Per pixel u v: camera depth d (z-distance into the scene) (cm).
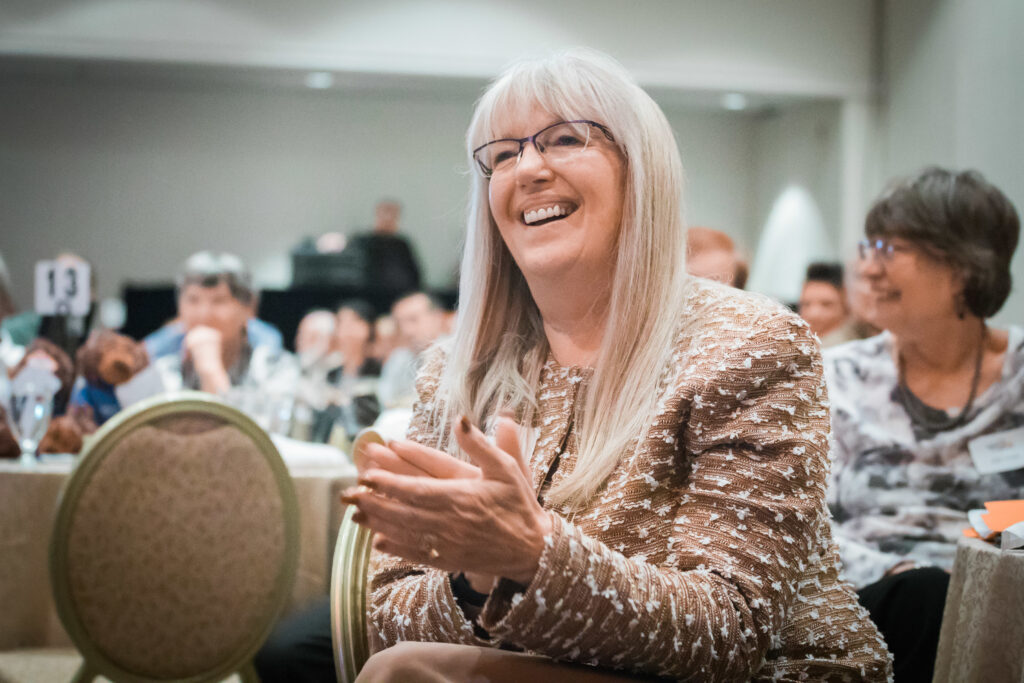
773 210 877
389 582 116
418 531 84
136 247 881
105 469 175
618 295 109
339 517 232
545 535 85
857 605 112
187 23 680
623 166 112
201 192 889
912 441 191
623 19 707
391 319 598
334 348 546
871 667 107
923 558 186
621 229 111
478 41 698
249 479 185
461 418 82
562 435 110
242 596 184
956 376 189
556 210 113
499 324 123
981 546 123
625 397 106
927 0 650
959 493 186
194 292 365
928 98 649
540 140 113
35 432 231
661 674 90
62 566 173
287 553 190
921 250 182
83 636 174
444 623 101
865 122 730
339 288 751
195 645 181
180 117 884
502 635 88
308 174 902
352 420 301
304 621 183
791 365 101
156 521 178
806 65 723
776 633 97
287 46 686
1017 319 430
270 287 796
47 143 866
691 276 117
